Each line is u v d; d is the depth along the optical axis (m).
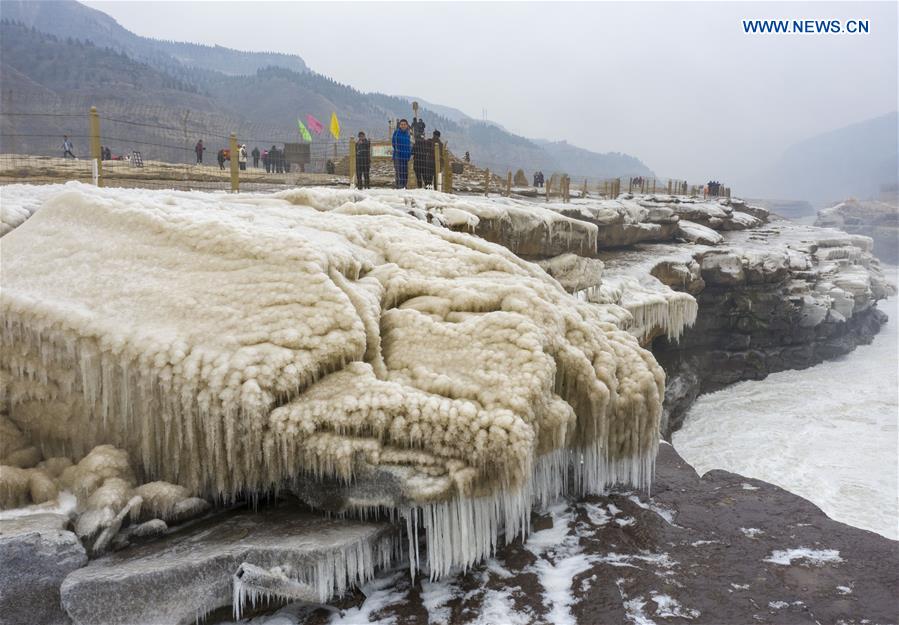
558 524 3.96
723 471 4.83
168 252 4.14
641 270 15.13
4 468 3.33
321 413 3.39
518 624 3.04
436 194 9.69
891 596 3.21
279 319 3.68
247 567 2.93
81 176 13.84
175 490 3.43
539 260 10.48
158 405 3.52
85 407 3.69
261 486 3.58
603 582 3.33
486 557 3.57
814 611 3.10
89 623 2.76
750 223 31.81
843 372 21.03
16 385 3.76
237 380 3.37
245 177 17.31
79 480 3.35
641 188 42.16
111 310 3.75
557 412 3.74
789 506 4.22
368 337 3.92
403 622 3.07
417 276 4.72
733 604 3.15
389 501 3.33
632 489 4.47
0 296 3.75
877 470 12.67
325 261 4.04
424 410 3.38
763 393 18.73
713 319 19.91
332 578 3.16
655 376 4.48
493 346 3.86
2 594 2.76
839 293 23.22
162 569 2.85
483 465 3.33
